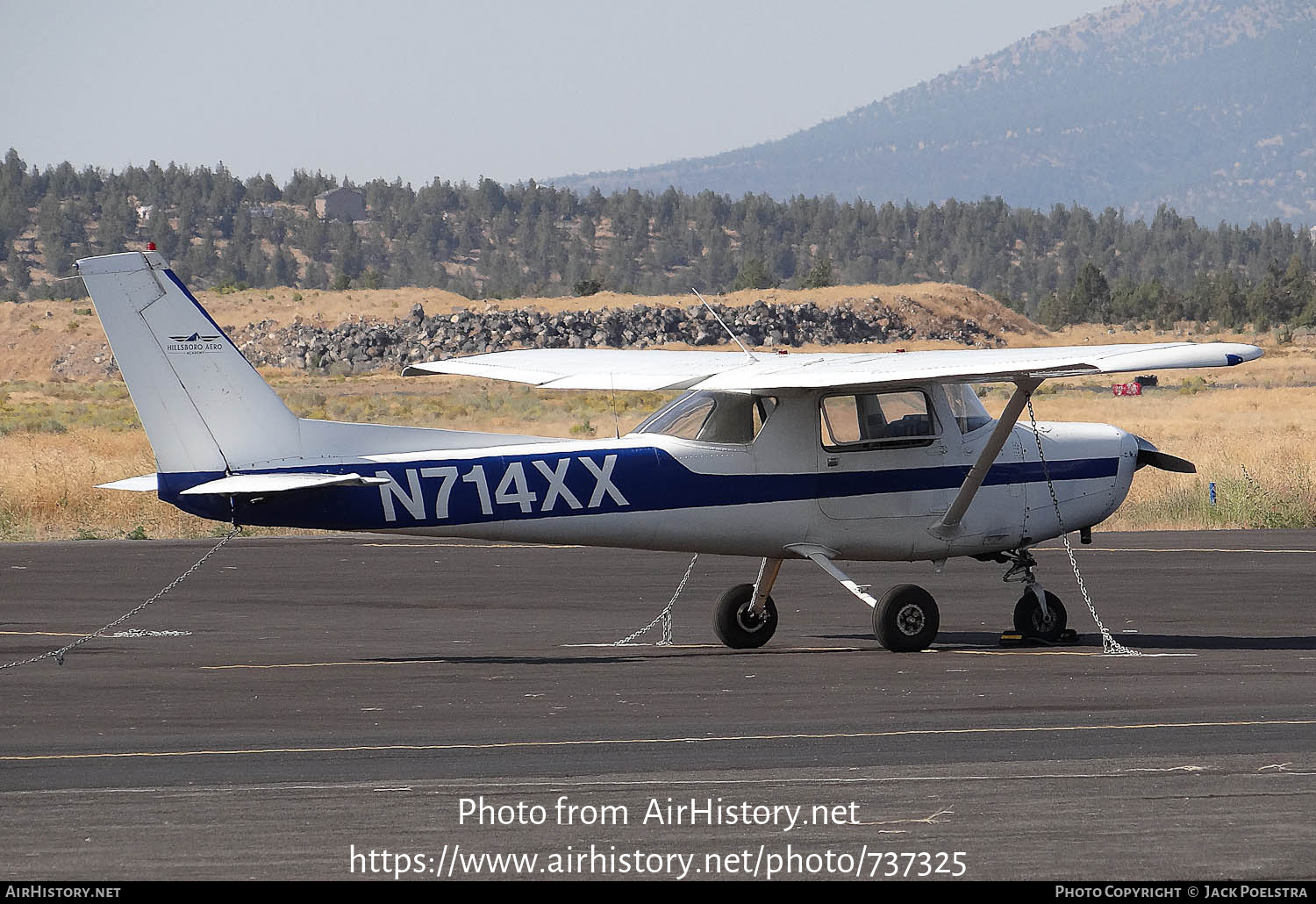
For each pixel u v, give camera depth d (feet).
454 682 142.41
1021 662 153.28
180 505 144.66
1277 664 150.82
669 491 155.53
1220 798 94.73
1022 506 168.25
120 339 142.72
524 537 152.66
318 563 246.06
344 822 90.74
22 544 271.90
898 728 117.91
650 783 100.12
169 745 113.80
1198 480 343.05
